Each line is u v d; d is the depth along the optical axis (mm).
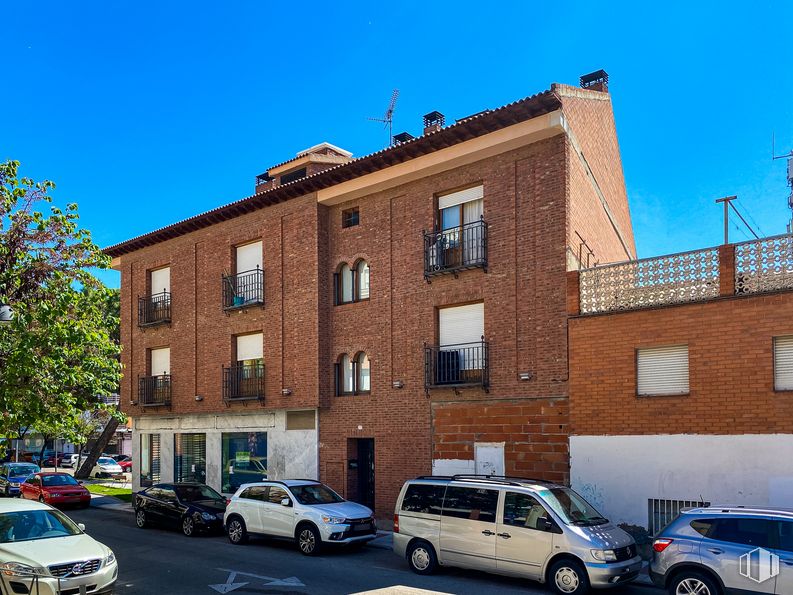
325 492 15648
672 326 13445
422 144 17297
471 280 16969
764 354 12320
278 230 21375
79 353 13719
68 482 26531
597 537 10492
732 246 12898
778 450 12016
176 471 24203
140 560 14039
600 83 21906
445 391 17078
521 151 16375
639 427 13672
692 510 9719
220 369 22703
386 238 18938
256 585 11422
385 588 11047
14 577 9508
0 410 12961
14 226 13727
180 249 24844
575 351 14758
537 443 15312
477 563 11438
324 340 19922
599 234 19016
